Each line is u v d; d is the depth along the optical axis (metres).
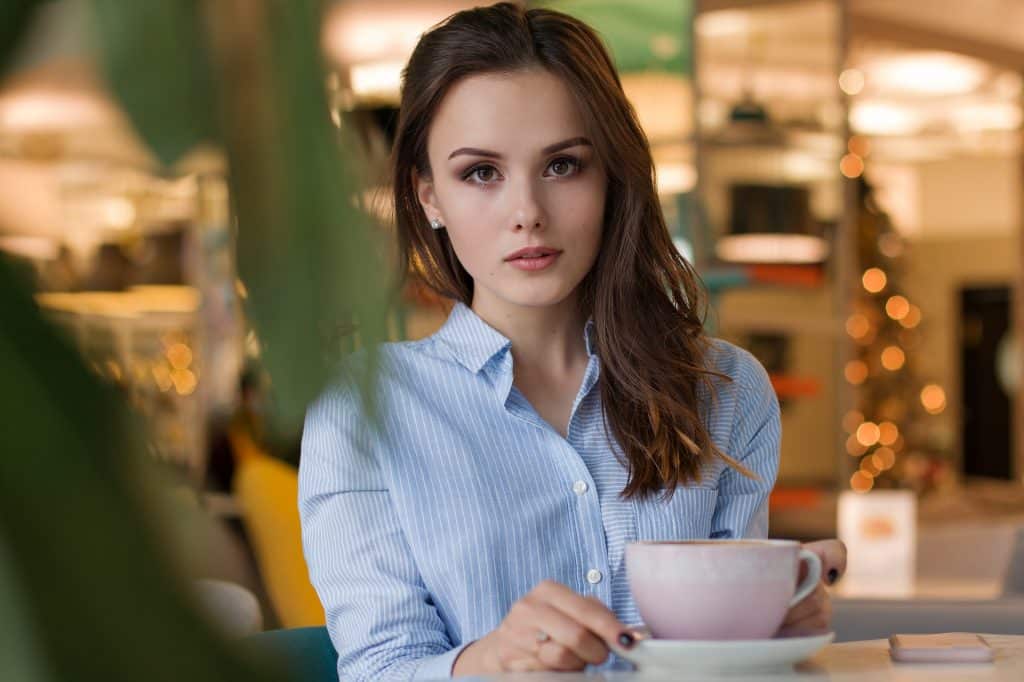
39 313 0.20
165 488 0.20
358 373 0.20
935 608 2.15
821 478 6.57
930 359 12.09
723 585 0.85
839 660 0.97
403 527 1.35
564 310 1.47
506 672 0.95
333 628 1.34
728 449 1.52
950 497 7.96
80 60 0.18
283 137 0.19
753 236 6.25
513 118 1.33
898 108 9.94
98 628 0.19
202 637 0.19
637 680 0.85
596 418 1.44
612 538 1.39
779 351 6.44
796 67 6.37
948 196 11.47
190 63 0.18
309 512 1.38
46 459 0.19
